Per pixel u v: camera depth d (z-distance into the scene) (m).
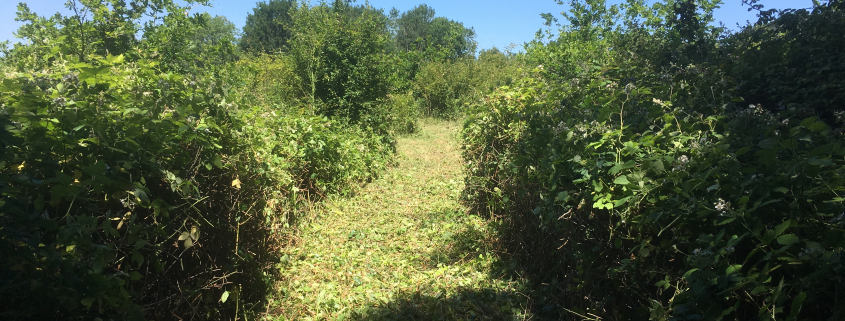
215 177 2.85
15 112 1.92
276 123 5.72
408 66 20.25
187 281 2.73
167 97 2.59
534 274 3.72
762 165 2.11
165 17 7.41
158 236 2.45
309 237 4.96
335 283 3.92
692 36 4.75
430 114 18.67
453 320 3.26
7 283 1.65
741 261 1.98
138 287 2.46
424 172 8.67
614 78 4.12
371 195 6.89
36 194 1.95
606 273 2.79
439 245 4.79
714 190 2.06
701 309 1.92
